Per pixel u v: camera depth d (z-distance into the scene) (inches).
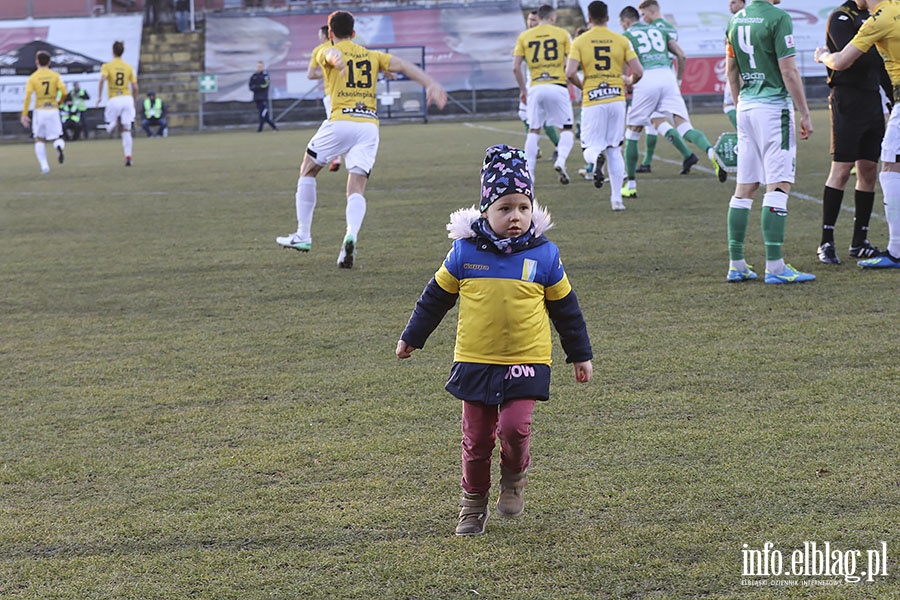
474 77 1626.5
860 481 164.6
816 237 386.6
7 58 1574.8
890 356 231.8
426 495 166.2
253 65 1662.2
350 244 357.7
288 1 1752.0
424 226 457.1
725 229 414.3
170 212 540.7
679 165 688.4
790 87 298.0
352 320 287.1
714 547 144.3
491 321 149.0
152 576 142.1
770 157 304.5
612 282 320.5
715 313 277.7
